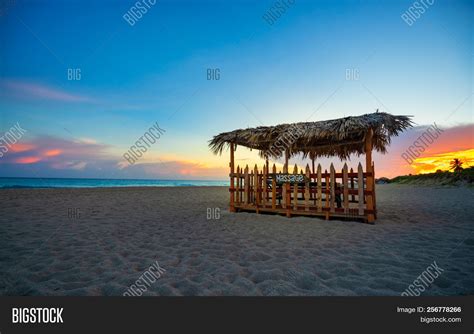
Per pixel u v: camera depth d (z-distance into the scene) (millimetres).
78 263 3920
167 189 23578
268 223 7070
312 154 11000
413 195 16781
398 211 9148
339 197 8555
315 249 4582
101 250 4562
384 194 18375
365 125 6707
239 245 4891
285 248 4664
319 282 3262
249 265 3840
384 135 7734
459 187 22562
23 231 5848
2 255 4238
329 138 9398
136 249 4648
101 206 10375
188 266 3818
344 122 7121
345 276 3428
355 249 4559
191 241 5195
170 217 8078
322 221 7301
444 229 6105
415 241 5051
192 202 12633
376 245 4801
